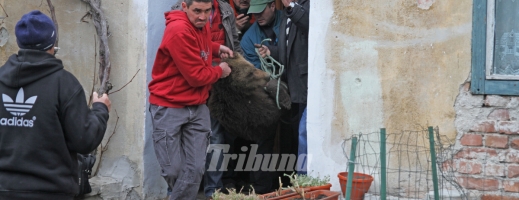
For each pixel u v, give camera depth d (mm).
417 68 6539
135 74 7668
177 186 6590
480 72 6316
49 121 4512
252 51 7914
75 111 4551
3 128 4539
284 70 7613
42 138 4508
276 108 7289
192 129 6645
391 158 6680
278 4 9008
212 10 7547
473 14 6293
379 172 6695
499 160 6316
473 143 6402
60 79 4602
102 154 7910
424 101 6535
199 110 6672
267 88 7184
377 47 6656
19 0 7781
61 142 4555
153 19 7562
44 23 4633
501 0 6281
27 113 4508
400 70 6594
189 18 6363
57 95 4555
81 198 7316
